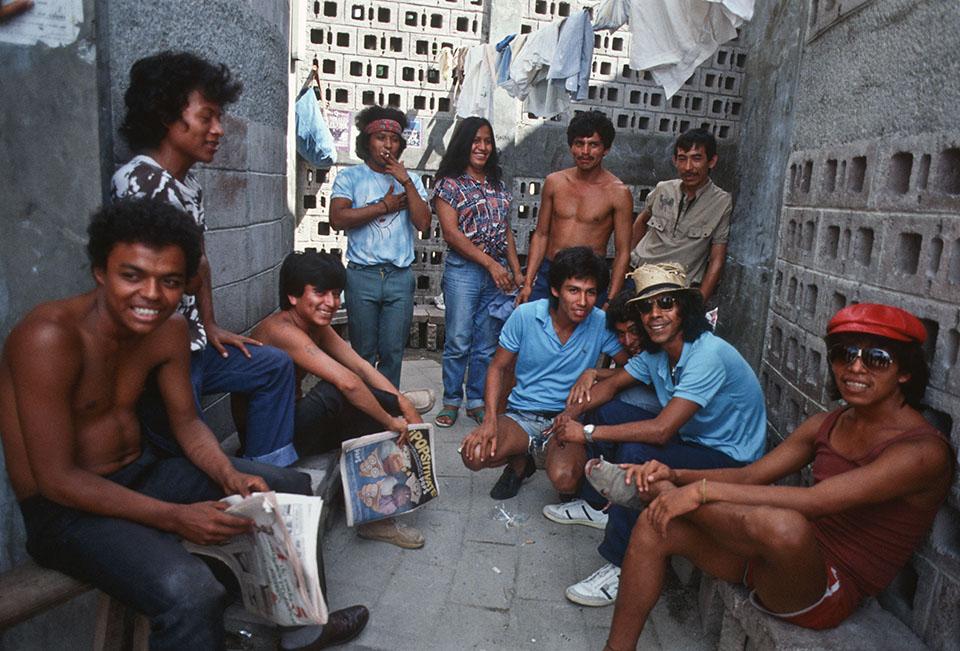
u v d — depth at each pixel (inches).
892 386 71.2
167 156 85.4
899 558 74.9
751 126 197.2
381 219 149.2
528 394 127.3
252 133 135.8
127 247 61.4
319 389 110.2
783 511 69.4
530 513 122.7
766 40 193.0
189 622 62.5
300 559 64.8
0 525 80.1
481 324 160.9
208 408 120.0
